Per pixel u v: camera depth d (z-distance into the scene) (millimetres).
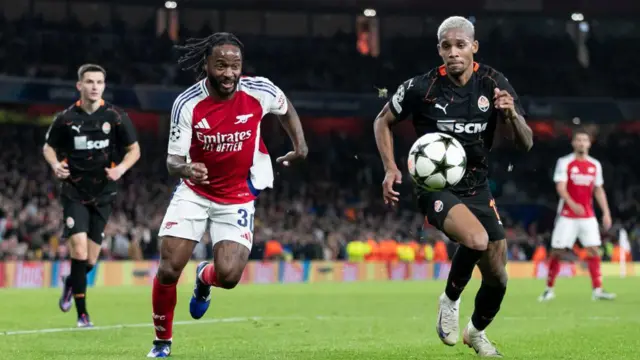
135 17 145500
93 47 132500
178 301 52500
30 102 113188
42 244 92562
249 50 144125
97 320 39938
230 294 64375
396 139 140500
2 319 39938
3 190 107062
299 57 144625
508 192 145000
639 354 25750
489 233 24094
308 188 134875
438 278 105375
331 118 148250
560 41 153250
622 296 61781
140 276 84625
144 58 134000
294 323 38344
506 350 26922
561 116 136500
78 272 36688
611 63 151250
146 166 131125
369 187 139875
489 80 24391
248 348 27609
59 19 141625
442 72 24531
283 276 92688
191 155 23859
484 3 140500
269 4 137000
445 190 23906
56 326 36312
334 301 55781
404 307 50219
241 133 23672
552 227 144125
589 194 57781
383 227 124125
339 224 121625
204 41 22703
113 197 38500
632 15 142875
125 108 120688
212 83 23000
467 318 40406
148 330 34438
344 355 25156
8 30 128625
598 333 33344
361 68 144500
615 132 154500
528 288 74312
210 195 23984
